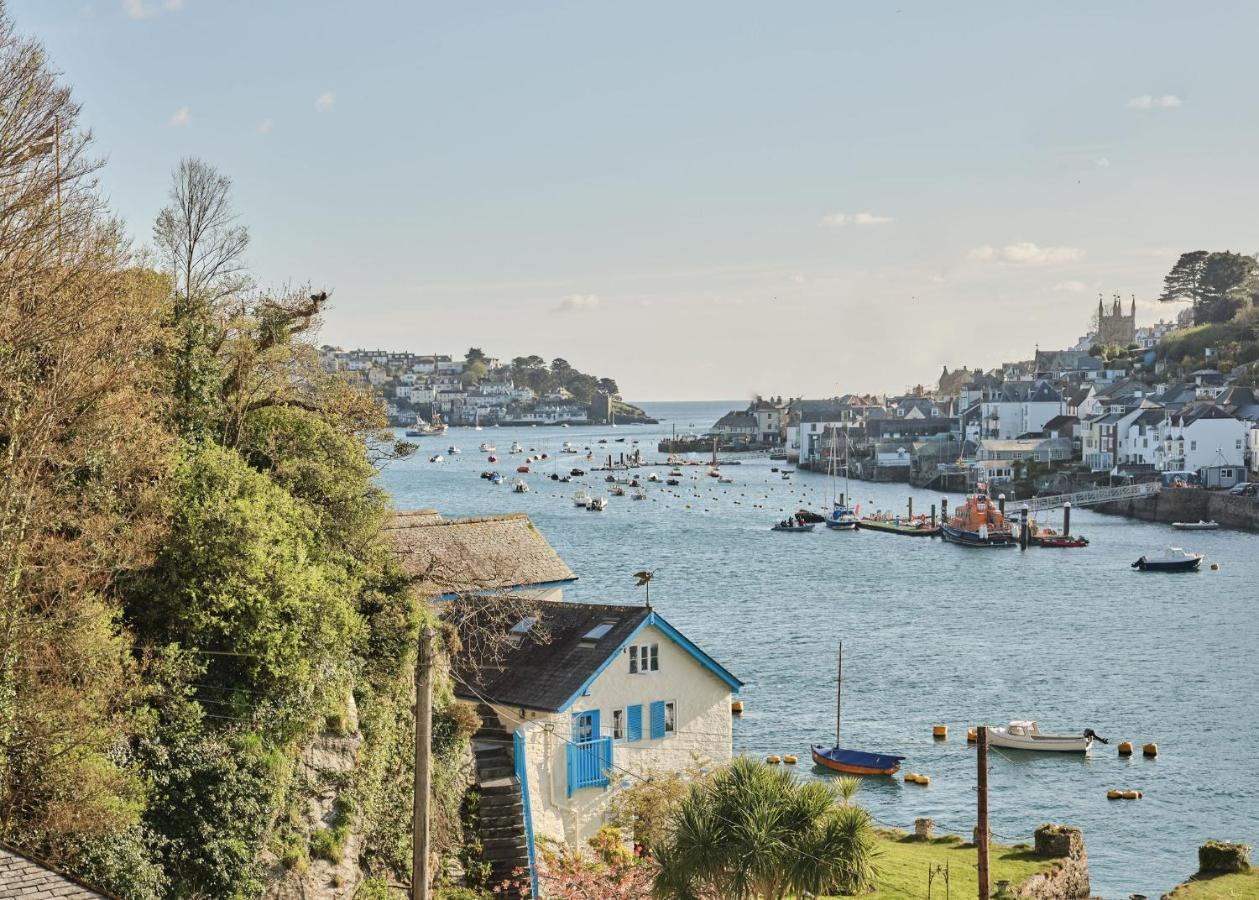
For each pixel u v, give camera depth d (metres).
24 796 25.42
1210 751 72.88
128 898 26.34
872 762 68.12
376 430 44.44
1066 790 66.12
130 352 32.09
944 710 81.62
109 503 30.42
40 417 27.91
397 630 38.06
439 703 39.88
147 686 28.91
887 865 47.72
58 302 29.97
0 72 30.48
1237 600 128.12
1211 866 50.34
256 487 34.53
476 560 51.53
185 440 35.69
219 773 29.53
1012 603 125.88
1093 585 139.50
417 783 26.45
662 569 150.25
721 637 105.50
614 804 43.69
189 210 44.94
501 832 39.19
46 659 26.47
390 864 35.22
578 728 44.31
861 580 142.50
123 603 30.52
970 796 65.19
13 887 19.48
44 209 30.91
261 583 31.59
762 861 32.88
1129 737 75.75
